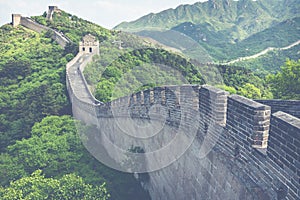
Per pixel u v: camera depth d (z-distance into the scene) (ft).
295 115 34.47
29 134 95.35
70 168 58.08
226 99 28.22
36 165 64.03
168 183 36.94
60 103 114.21
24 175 61.57
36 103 111.24
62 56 175.42
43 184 48.91
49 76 144.25
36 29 288.30
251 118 23.08
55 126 79.56
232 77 97.04
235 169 25.00
